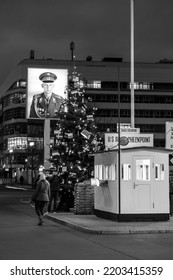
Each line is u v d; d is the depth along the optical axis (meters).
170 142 21.27
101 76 109.69
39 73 35.25
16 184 96.12
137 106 111.75
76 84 27.97
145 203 18.73
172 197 21.61
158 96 112.56
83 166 25.84
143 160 18.88
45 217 22.09
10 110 116.38
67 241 13.77
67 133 26.11
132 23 24.62
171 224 17.69
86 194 22.17
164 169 19.05
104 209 19.94
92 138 26.14
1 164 128.62
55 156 26.20
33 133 111.31
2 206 30.56
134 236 15.05
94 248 12.34
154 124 111.94
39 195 18.48
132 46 24.47
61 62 110.31
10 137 115.50
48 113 35.03
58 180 24.11
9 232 16.11
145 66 112.88
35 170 88.31
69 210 24.33
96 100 108.88
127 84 111.94
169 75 113.44
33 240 13.96
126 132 20.47
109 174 19.62
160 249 12.17
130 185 18.66
